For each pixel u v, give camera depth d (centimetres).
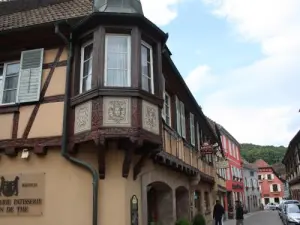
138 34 944
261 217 3634
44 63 1023
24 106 991
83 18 984
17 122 981
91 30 954
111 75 919
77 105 938
